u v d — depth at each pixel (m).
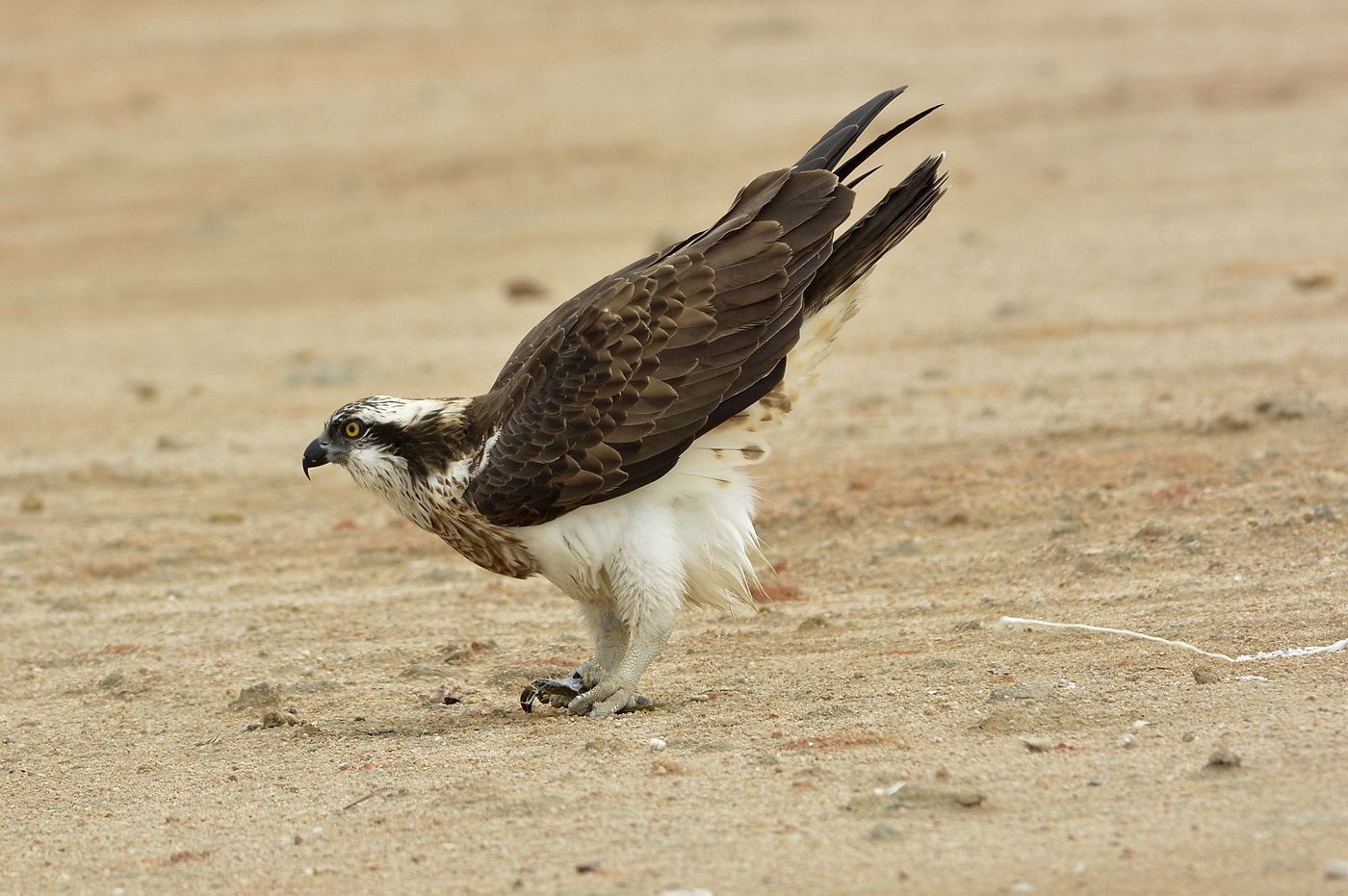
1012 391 17.72
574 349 9.41
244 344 25.23
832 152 10.45
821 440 16.39
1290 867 5.96
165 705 10.44
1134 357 18.59
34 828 8.09
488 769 8.25
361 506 15.85
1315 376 16.67
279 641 11.72
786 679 9.80
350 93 42.28
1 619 12.70
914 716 8.53
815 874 6.39
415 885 6.66
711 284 9.55
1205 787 6.93
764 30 46.50
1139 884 6.00
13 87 43.34
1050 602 10.92
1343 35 42.09
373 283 28.86
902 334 21.55
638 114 39.09
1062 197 30.27
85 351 25.64
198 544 14.74
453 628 11.83
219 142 39.09
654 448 9.31
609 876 6.54
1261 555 11.23
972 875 6.24
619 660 9.96
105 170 37.53
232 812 8.00
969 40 44.69
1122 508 12.91
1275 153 31.56
